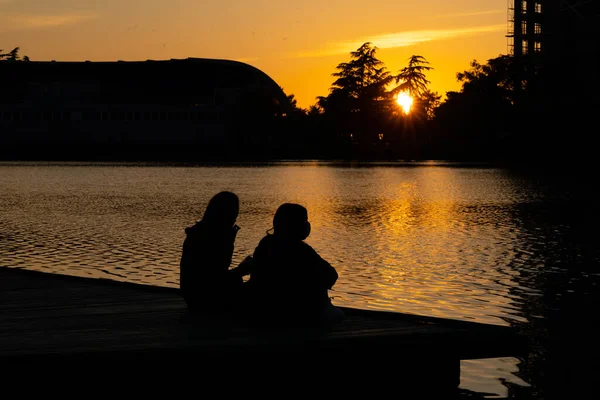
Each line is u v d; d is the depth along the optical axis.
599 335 13.14
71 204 45.53
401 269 20.78
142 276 19.41
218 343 8.67
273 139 188.75
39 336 9.07
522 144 133.50
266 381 8.64
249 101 186.75
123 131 186.75
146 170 102.75
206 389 8.47
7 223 33.66
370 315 10.43
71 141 184.62
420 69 191.62
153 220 35.19
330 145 184.12
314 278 9.32
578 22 138.75
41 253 23.78
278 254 9.33
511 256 23.47
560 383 10.40
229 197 9.92
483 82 149.38
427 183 71.25
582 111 122.88
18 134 184.50
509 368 11.10
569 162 124.19
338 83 195.38
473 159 152.50
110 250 24.45
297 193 56.72
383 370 9.17
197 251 9.92
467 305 15.79
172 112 188.25
